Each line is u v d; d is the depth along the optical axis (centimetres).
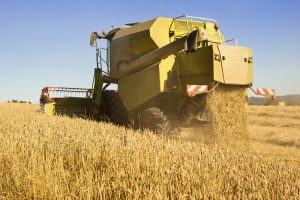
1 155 536
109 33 1268
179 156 468
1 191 462
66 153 549
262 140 1185
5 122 954
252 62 944
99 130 773
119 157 480
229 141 905
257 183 372
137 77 1052
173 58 967
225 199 341
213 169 414
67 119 1098
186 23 1076
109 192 402
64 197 404
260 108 2727
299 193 361
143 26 1077
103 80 1289
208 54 890
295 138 1178
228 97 915
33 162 482
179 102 988
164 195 364
